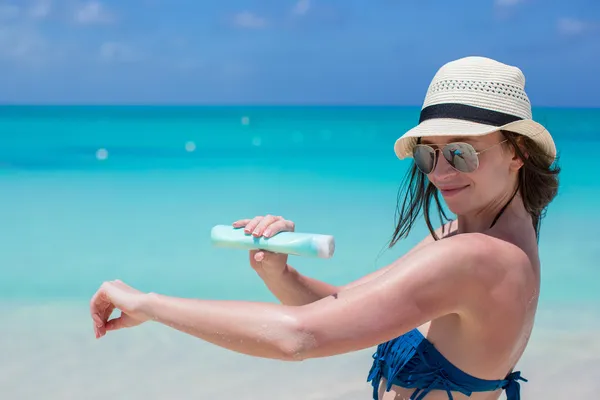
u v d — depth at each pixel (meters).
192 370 4.50
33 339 5.02
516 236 1.88
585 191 12.15
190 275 6.73
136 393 4.19
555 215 9.71
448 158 1.87
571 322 5.26
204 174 16.28
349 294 1.69
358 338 1.66
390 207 10.67
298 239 1.91
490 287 1.74
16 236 8.83
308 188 13.36
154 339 5.02
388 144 26.64
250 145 26.28
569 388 4.18
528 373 4.40
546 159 1.93
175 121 44.69
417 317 1.68
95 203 11.73
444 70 1.94
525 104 1.91
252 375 4.44
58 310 5.65
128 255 7.64
